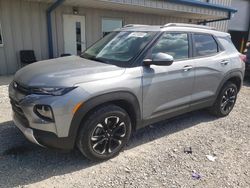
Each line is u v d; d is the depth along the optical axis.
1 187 2.67
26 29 9.34
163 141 3.89
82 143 3.00
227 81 4.94
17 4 8.91
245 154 3.61
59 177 2.89
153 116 3.68
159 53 3.39
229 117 5.14
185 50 4.05
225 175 3.08
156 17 13.34
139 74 3.33
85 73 3.01
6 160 3.17
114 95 3.07
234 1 18.89
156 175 3.01
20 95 2.93
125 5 9.77
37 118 2.77
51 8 9.17
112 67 3.26
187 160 3.36
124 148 3.61
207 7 12.16
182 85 3.93
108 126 3.17
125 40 3.86
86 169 3.07
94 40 11.36
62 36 10.38
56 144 2.86
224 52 4.79
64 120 2.77
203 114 5.21
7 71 9.25
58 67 3.24
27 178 2.84
